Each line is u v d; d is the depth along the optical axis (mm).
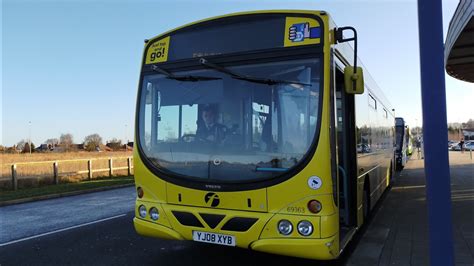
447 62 13664
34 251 6773
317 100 4547
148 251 6574
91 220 9617
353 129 6359
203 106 5117
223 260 5992
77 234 8008
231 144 4855
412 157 41062
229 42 5102
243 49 5004
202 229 4852
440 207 3453
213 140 4973
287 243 4430
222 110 4996
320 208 4387
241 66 4977
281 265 5758
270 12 4938
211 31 5227
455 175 18438
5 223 9539
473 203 10391
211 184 4840
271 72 4812
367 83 8219
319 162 4418
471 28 9734
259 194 4586
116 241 7309
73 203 13055
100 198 14273
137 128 5570
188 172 5047
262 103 4789
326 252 4320
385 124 12242
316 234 4348
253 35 4977
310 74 4625
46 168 20219
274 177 4543
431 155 3475
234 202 4707
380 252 6285
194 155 5043
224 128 4941
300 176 4453
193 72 5266
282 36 4836
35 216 10555
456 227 7695
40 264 6020
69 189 16422
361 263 5758
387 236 7289
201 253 6371
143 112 5570
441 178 3445
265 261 5922
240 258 6070
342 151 6336
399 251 6324
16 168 17266
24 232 8367
